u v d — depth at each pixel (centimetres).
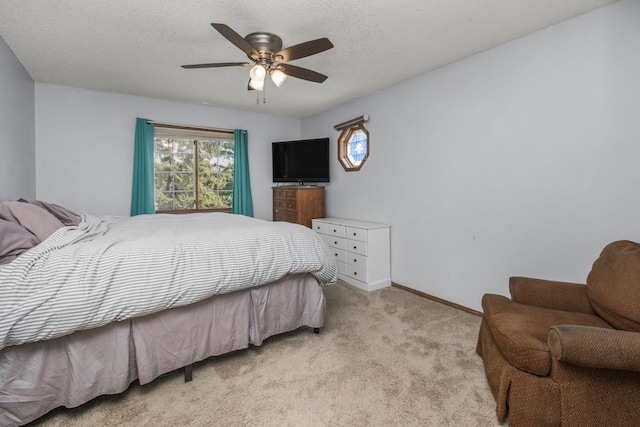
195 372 183
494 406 153
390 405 154
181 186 434
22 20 208
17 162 270
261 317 205
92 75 311
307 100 406
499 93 247
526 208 234
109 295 143
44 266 135
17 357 135
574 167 208
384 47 250
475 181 267
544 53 220
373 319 259
